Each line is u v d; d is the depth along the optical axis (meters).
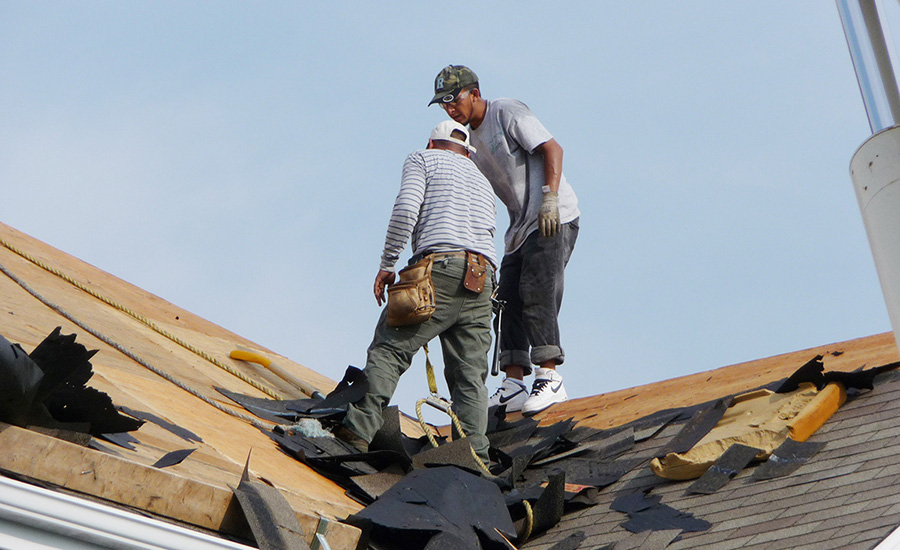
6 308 19.41
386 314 21.28
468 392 21.52
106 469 10.86
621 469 19.98
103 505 10.38
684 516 16.61
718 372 25.28
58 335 11.36
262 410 21.22
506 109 27.59
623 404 25.17
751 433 18.11
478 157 28.50
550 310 27.44
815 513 14.91
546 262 27.30
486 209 22.14
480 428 21.33
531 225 27.67
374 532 15.12
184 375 21.34
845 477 15.95
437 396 21.09
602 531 17.09
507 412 27.91
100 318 22.83
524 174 27.84
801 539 14.13
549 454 22.31
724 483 17.44
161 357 22.02
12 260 24.41
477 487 17.06
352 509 17.06
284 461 18.12
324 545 12.34
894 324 7.89
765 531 14.93
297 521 12.06
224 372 23.86
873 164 8.21
